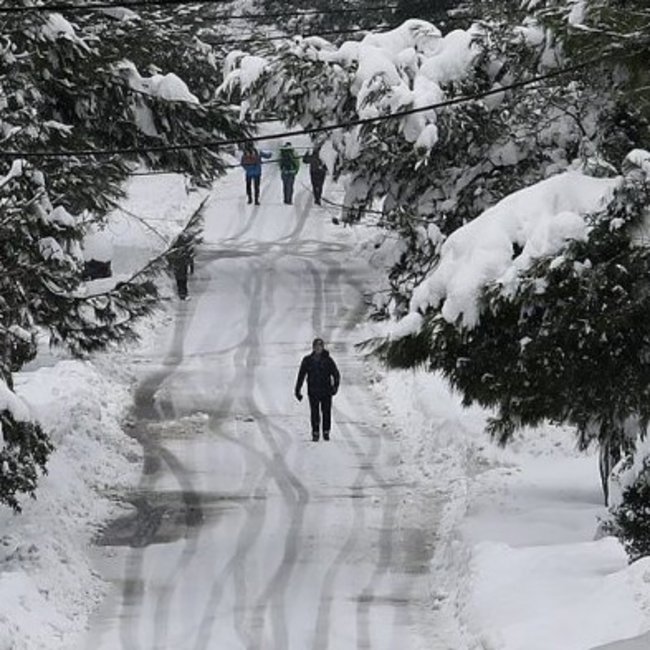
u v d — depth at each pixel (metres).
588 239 48.56
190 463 70.69
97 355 89.31
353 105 84.50
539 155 75.44
